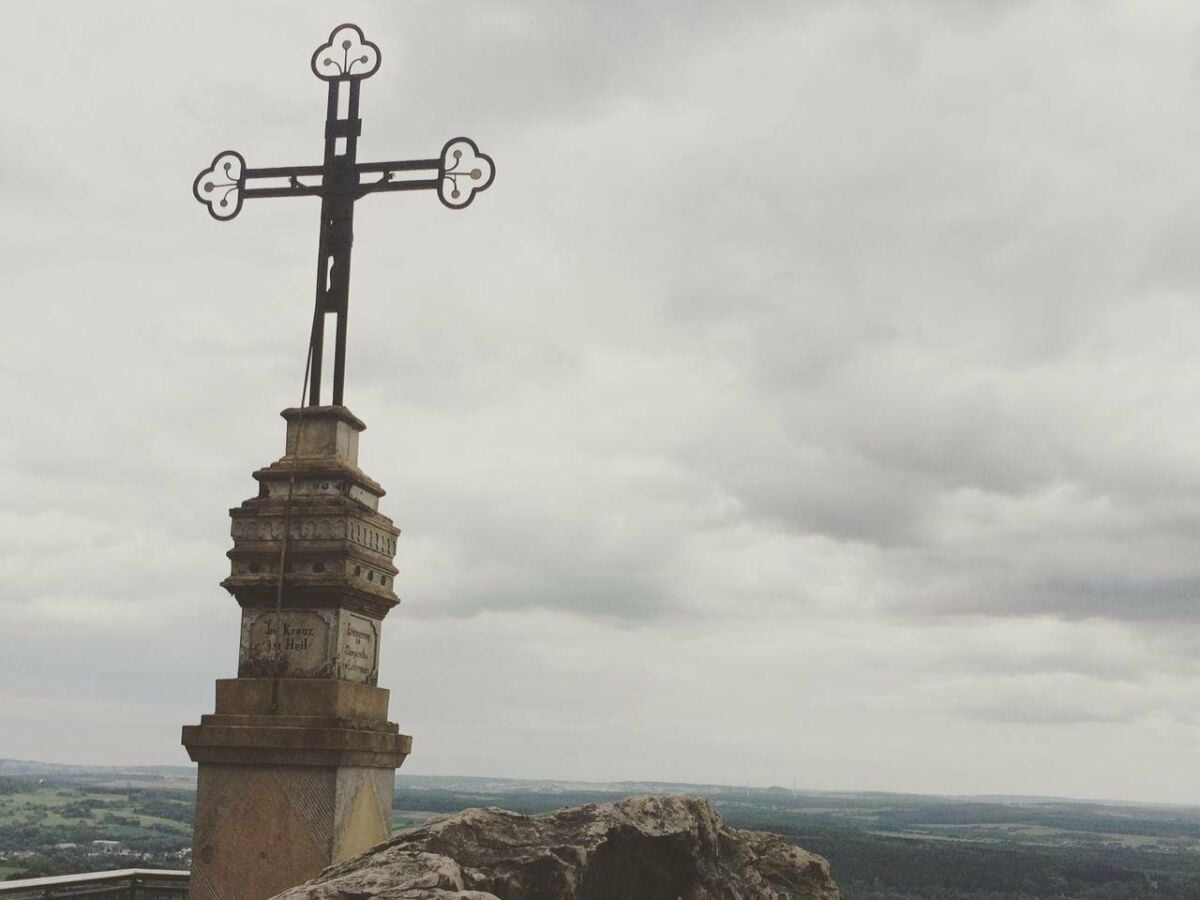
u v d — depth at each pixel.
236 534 10.53
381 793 10.52
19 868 36.41
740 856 8.52
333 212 11.54
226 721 10.11
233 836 9.96
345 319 11.27
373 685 10.80
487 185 11.47
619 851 7.40
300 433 10.85
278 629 10.34
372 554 10.73
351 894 5.83
